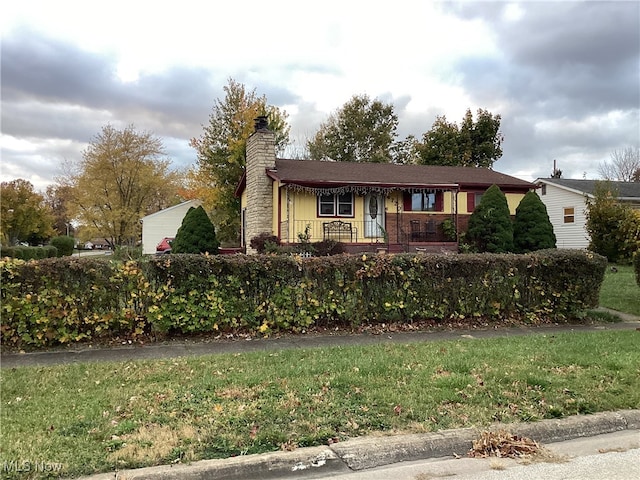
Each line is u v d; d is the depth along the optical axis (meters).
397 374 5.44
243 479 3.38
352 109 41.72
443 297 8.75
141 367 5.84
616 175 49.34
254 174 19.83
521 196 21.20
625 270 17.48
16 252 27.09
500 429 4.08
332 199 18.67
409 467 3.61
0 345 7.00
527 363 5.88
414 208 19.56
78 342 7.30
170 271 7.59
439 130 36.97
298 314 8.09
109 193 36.47
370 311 8.47
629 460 3.71
